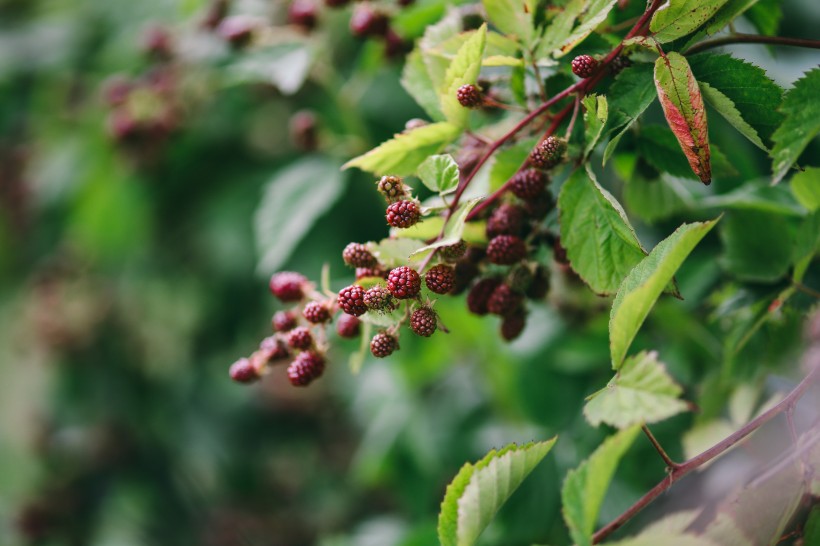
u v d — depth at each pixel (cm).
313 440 124
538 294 65
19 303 140
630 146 66
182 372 123
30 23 127
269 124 108
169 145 103
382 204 96
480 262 64
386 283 60
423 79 66
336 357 104
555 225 64
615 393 59
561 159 60
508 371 86
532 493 82
